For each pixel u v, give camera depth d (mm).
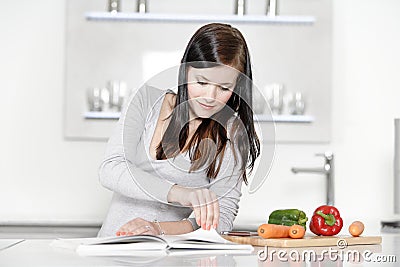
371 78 4105
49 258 1616
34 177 4012
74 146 4012
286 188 4047
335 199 4074
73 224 3791
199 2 4027
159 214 2438
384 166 4090
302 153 4062
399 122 3699
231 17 3936
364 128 4094
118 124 2357
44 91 4031
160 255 1703
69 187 4012
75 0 3965
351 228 2248
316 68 4020
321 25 4031
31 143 4016
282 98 3916
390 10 4113
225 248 1891
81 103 3975
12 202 3998
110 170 2256
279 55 4012
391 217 4074
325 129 4020
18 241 2125
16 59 4023
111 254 1716
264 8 4023
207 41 1769
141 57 3975
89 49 3969
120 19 3965
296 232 2125
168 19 3951
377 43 4109
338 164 4086
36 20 4031
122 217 2451
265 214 4031
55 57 4035
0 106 4012
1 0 4027
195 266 1488
